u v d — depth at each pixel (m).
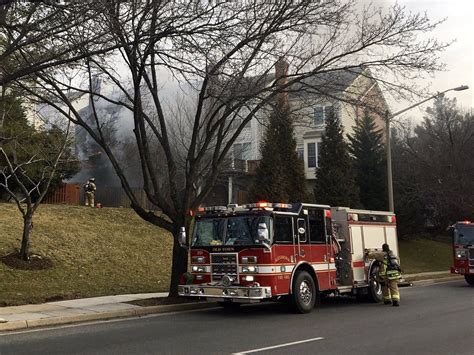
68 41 11.56
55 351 8.59
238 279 12.57
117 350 8.64
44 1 10.27
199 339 9.61
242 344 9.09
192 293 12.99
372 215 16.94
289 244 13.12
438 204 38.84
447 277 27.28
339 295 16.48
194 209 15.28
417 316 12.79
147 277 19.55
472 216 37.59
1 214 21.81
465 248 23.47
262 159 31.73
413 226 37.97
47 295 15.01
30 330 10.84
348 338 9.67
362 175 36.84
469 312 13.59
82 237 21.64
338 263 15.34
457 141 38.22
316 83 16.33
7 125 20.38
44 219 22.56
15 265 17.11
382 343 9.19
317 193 33.06
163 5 11.90
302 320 12.06
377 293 16.06
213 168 15.68
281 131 31.92
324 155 33.41
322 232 14.48
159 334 10.21
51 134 22.33
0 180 24.44
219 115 22.84
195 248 13.37
